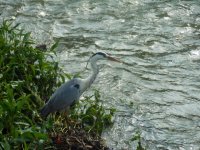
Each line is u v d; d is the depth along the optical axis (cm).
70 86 1211
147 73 1639
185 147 1248
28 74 1334
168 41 1866
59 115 1273
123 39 1875
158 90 1531
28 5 2138
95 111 1298
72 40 1845
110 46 1817
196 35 1919
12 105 1062
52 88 1346
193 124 1356
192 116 1395
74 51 1762
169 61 1723
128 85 1552
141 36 1900
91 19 2030
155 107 1434
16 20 1972
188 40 1878
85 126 1262
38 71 1337
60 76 1385
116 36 1895
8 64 1298
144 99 1475
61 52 1745
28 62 1357
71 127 1212
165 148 1241
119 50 1792
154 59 1736
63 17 2039
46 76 1338
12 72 1291
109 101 1449
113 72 1631
